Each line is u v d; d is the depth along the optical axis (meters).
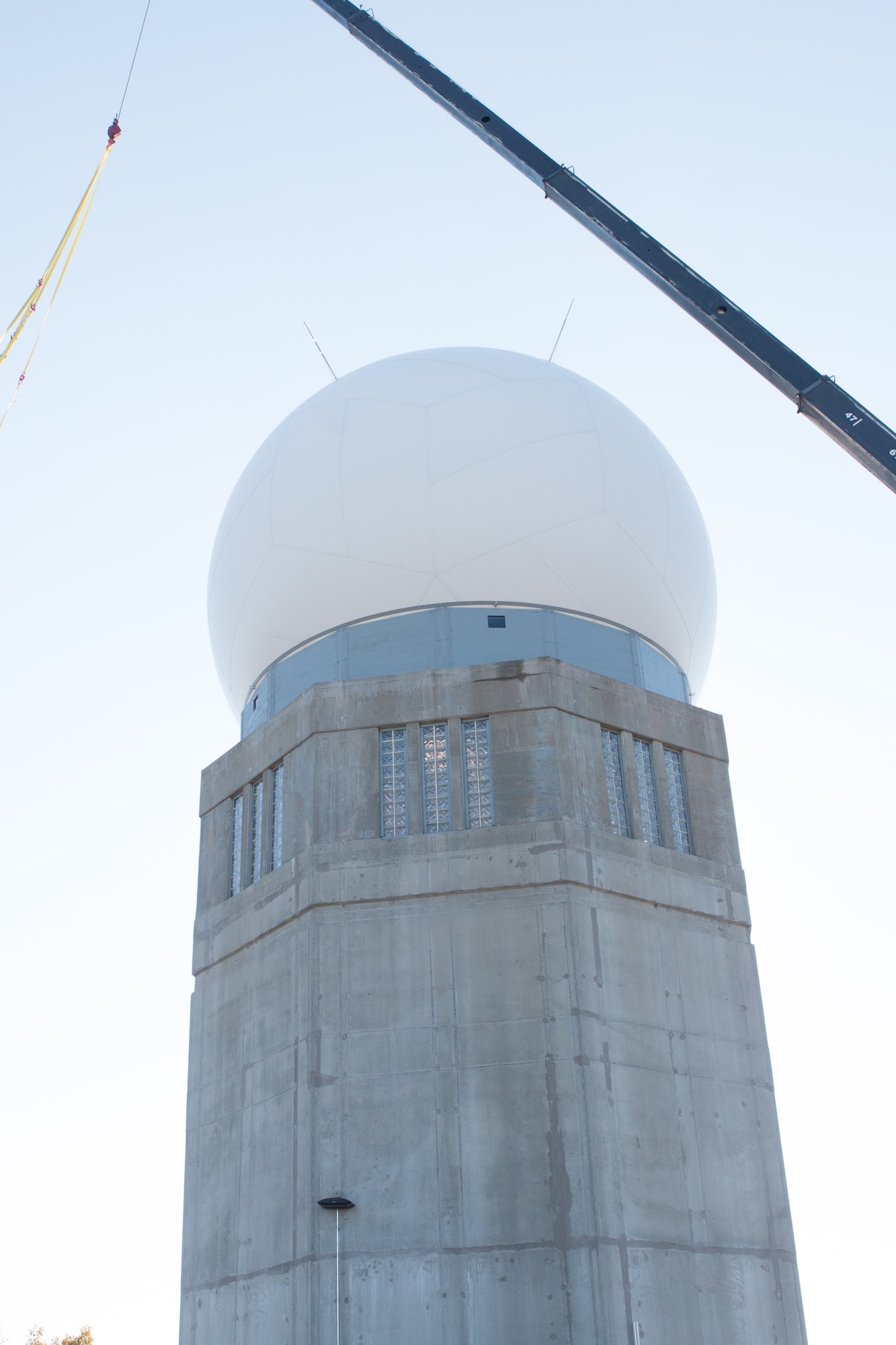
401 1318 23.55
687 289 25.12
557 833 26.50
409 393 31.64
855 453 23.25
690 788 29.52
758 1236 25.67
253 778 30.52
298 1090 25.97
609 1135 24.47
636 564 30.80
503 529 29.70
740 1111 26.66
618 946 26.39
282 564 31.03
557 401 31.73
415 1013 25.70
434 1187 24.34
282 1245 25.27
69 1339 64.06
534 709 27.80
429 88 29.42
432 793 27.75
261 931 28.42
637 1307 23.36
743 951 28.42
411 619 29.88
